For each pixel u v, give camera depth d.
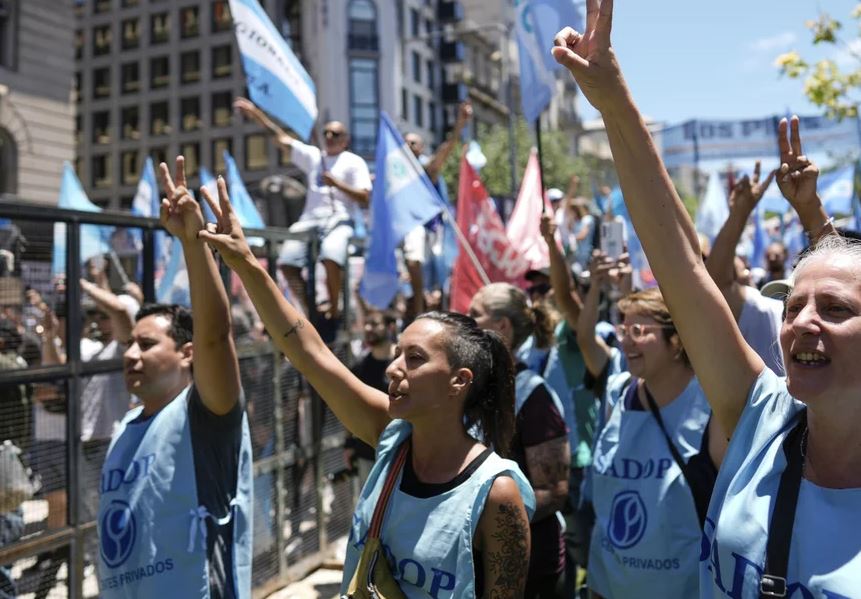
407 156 5.40
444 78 44.88
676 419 2.45
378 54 37.22
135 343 2.65
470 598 1.79
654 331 2.49
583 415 4.07
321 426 5.74
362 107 36.81
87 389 3.84
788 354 1.38
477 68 50.69
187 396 2.57
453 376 1.99
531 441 2.84
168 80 39.47
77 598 3.65
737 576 1.39
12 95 18.80
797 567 1.32
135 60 40.06
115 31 40.47
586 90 1.53
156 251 4.46
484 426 2.13
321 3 36.16
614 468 2.53
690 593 2.29
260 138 37.56
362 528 1.98
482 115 49.81
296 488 5.41
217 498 2.54
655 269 1.60
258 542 4.89
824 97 9.16
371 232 5.40
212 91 38.41
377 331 5.34
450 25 45.16
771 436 1.48
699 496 2.33
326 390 2.30
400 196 5.33
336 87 36.22
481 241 5.94
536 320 3.83
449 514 1.85
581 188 32.75
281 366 5.25
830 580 1.26
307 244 5.66
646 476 2.43
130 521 2.47
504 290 3.13
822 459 1.39
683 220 1.58
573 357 4.16
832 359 1.32
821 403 1.33
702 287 1.58
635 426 2.53
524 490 1.92
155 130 39.78
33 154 19.39
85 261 4.04
